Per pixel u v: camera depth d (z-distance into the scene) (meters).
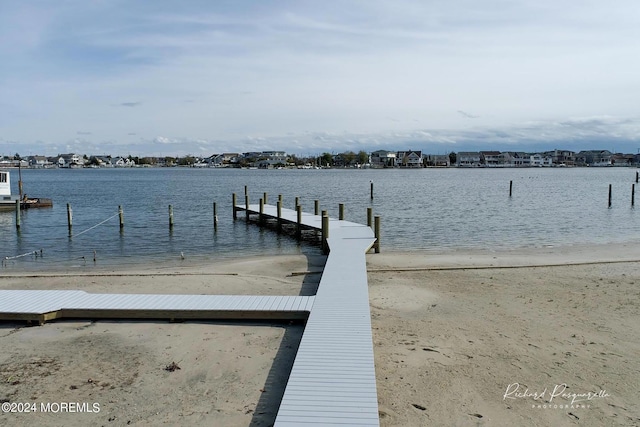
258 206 36.31
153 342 10.20
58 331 10.85
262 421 7.19
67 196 56.09
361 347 9.00
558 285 14.79
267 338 10.39
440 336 10.53
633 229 28.78
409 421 7.16
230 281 15.78
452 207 41.31
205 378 8.58
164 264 19.67
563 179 95.06
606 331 10.82
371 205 43.66
